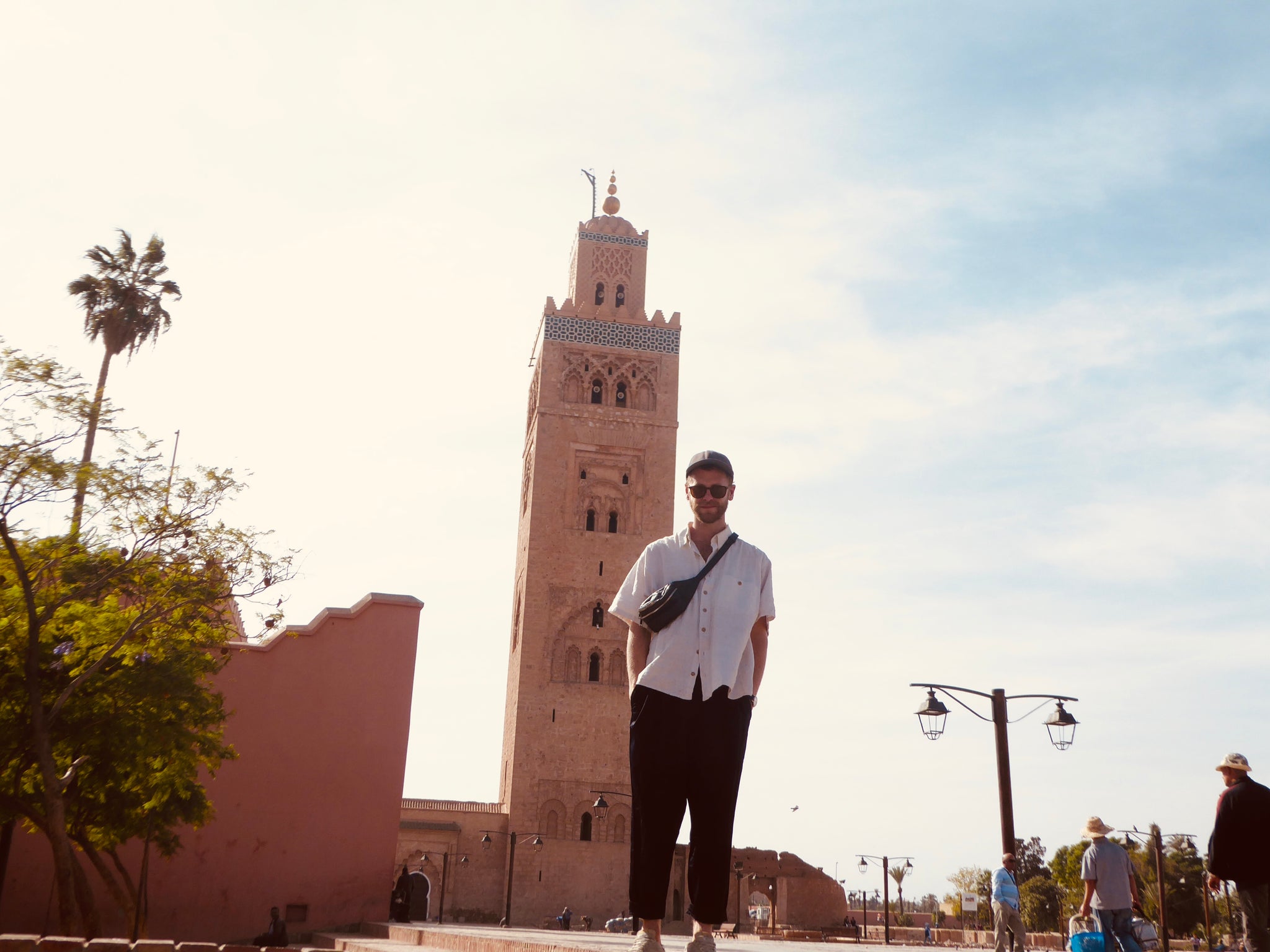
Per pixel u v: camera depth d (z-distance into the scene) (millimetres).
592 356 82875
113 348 49656
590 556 78438
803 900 79062
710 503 6012
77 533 25922
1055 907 91938
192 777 29438
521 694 74875
